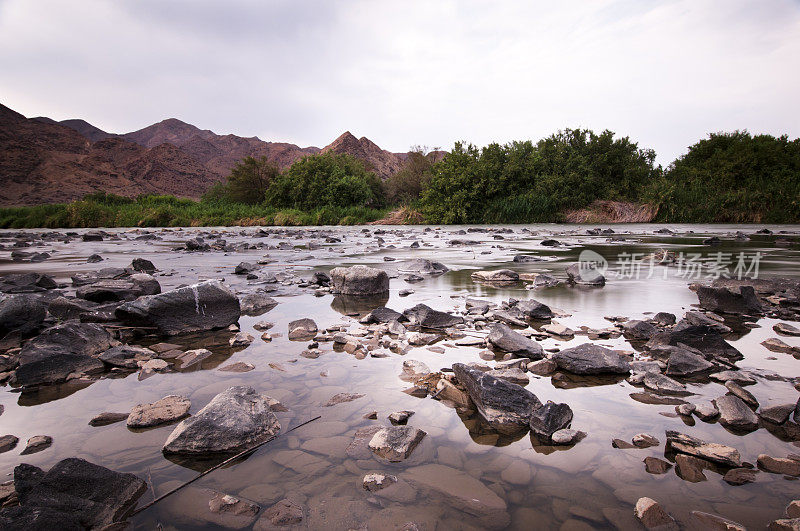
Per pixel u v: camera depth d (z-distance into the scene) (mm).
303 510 1436
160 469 1708
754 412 2180
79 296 4852
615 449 1827
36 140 148125
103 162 142375
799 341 3389
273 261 9281
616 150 31328
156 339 3600
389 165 151250
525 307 4277
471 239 15820
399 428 1940
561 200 29531
